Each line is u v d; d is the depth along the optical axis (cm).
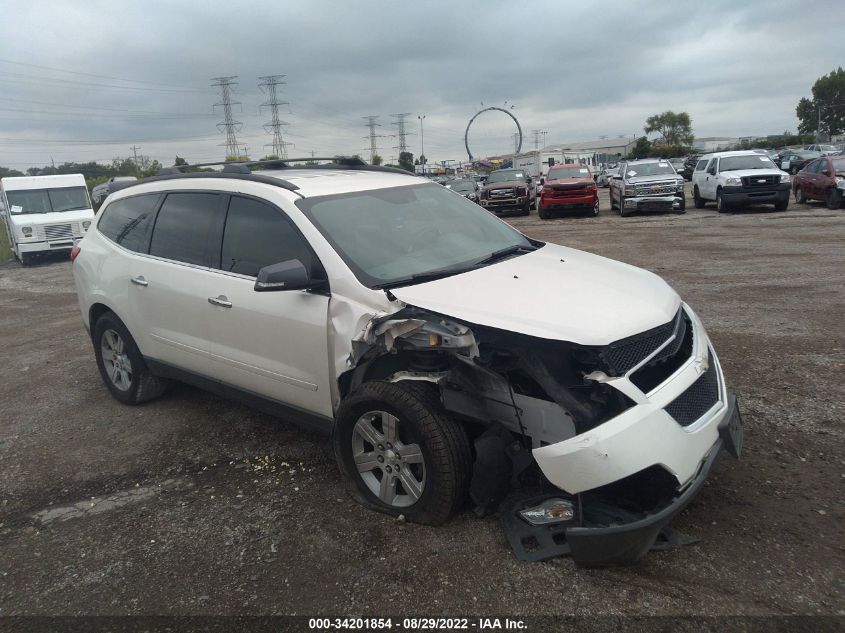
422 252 411
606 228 1834
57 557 353
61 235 2034
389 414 346
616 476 282
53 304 1178
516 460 326
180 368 493
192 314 461
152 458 466
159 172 562
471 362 319
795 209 2017
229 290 431
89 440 505
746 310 759
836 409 459
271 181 438
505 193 2580
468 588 300
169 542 358
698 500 357
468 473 335
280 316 398
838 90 10188
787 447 409
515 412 327
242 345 429
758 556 308
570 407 303
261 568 328
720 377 353
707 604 280
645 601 284
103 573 335
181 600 309
